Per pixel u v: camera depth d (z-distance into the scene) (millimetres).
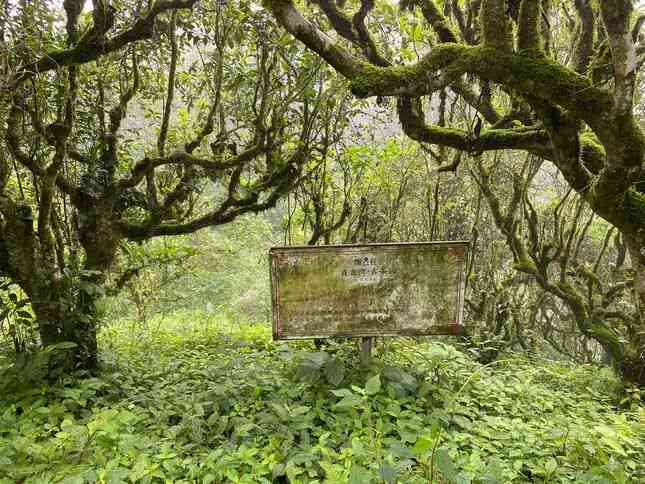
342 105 5441
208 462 3045
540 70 2951
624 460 3350
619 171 3086
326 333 4812
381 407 3908
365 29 3742
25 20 3828
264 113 5195
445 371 4875
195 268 8555
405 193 7902
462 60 3070
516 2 3250
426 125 4137
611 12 2645
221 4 4391
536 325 8969
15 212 4086
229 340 6520
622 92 2773
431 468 2537
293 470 2988
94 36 3891
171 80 4637
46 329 4395
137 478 2799
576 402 5000
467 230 8477
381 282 4785
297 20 3086
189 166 4910
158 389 4301
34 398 3895
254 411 3891
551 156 4020
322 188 6230
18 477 2848
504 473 3135
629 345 5652
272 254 4688
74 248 4785
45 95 4301
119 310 7988
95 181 4594
